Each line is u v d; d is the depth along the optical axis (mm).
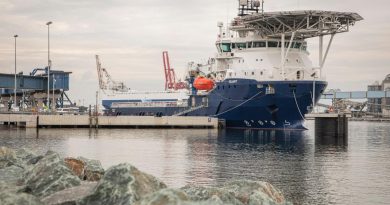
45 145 64750
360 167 46062
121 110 135125
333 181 37781
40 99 162125
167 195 12797
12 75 145500
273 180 38062
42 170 19281
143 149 60875
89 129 105312
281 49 102188
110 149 60281
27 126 107125
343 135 86562
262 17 100312
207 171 42375
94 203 15492
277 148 65312
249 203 17078
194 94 116562
